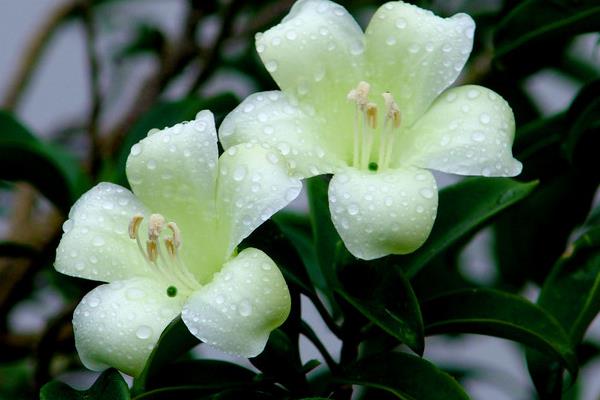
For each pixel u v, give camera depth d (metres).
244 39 0.63
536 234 0.58
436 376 0.49
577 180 0.57
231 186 0.48
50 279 0.61
